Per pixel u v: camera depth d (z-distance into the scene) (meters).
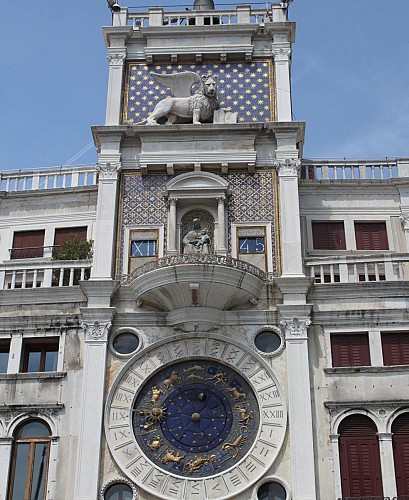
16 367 25.05
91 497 22.67
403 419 23.80
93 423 23.67
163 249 26.64
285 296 25.27
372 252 28.52
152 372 24.55
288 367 24.23
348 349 24.98
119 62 30.06
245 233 26.77
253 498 22.66
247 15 30.84
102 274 25.98
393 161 29.77
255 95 29.33
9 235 29.72
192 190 27.03
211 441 23.62
